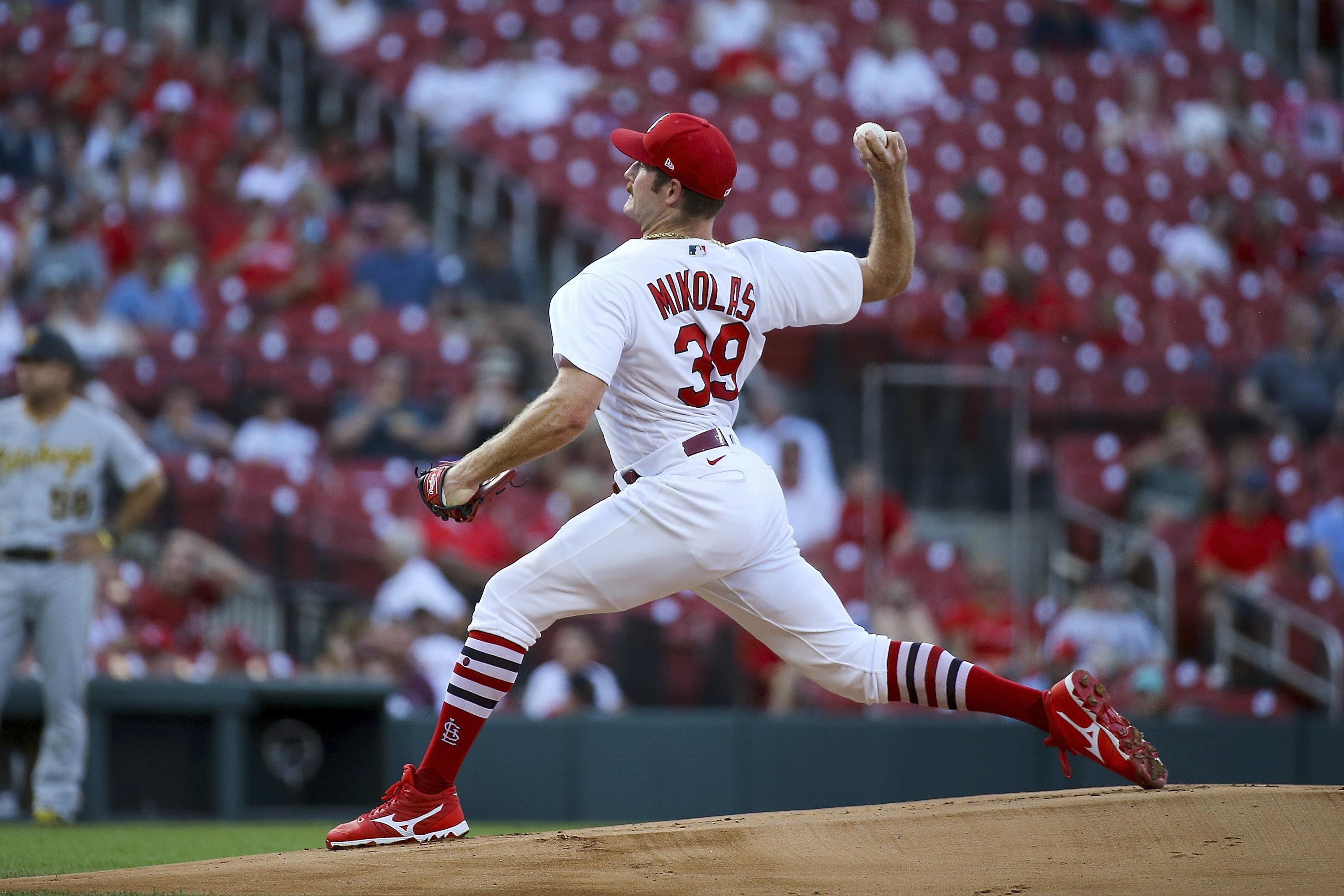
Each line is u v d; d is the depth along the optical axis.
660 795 26.31
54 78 54.53
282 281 43.59
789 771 26.72
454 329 41.75
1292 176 56.06
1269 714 31.97
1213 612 33.66
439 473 12.09
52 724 21.56
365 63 54.25
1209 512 37.31
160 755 23.97
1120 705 29.27
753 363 12.80
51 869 15.36
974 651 31.64
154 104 51.50
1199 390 40.62
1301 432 40.75
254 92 52.62
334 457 36.38
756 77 52.19
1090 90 55.75
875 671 12.62
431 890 11.20
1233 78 58.16
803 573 12.64
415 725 25.39
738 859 11.49
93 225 44.91
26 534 21.20
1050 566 36.12
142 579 30.97
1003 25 59.59
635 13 57.34
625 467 12.45
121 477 22.05
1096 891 10.62
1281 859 11.18
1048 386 39.12
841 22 57.91
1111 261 47.62
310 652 30.67
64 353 21.31
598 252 46.97
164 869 12.32
